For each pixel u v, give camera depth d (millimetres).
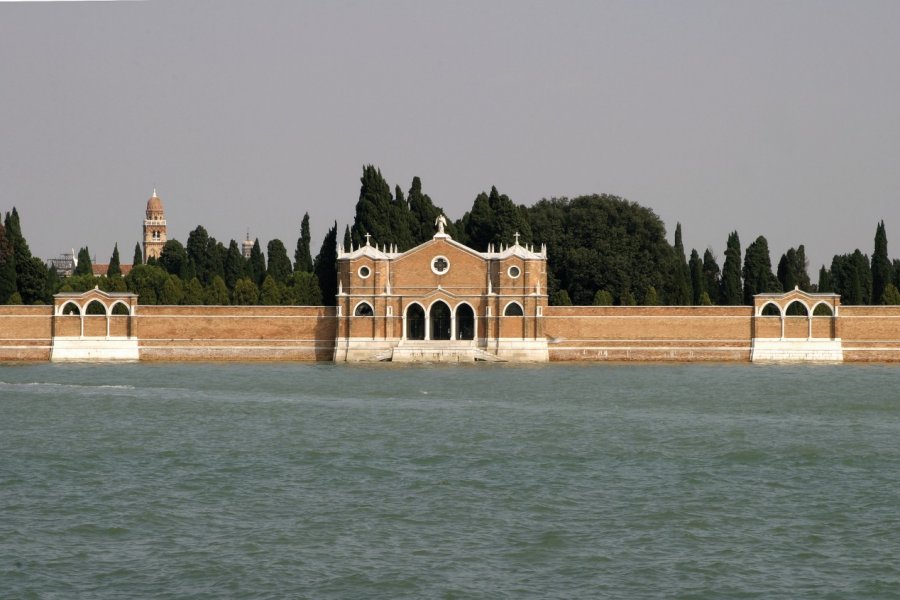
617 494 155125
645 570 122688
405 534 135125
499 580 119562
